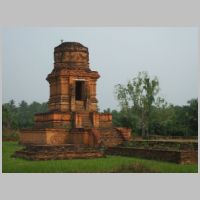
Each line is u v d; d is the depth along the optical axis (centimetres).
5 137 6881
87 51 4606
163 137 5850
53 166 2719
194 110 7138
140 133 7200
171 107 6950
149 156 3228
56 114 4262
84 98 4509
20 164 2848
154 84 6788
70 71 4416
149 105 6788
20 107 15300
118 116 8562
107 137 4100
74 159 3216
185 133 6925
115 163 2889
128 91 6875
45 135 4103
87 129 4097
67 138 4197
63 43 4572
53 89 4575
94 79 4594
